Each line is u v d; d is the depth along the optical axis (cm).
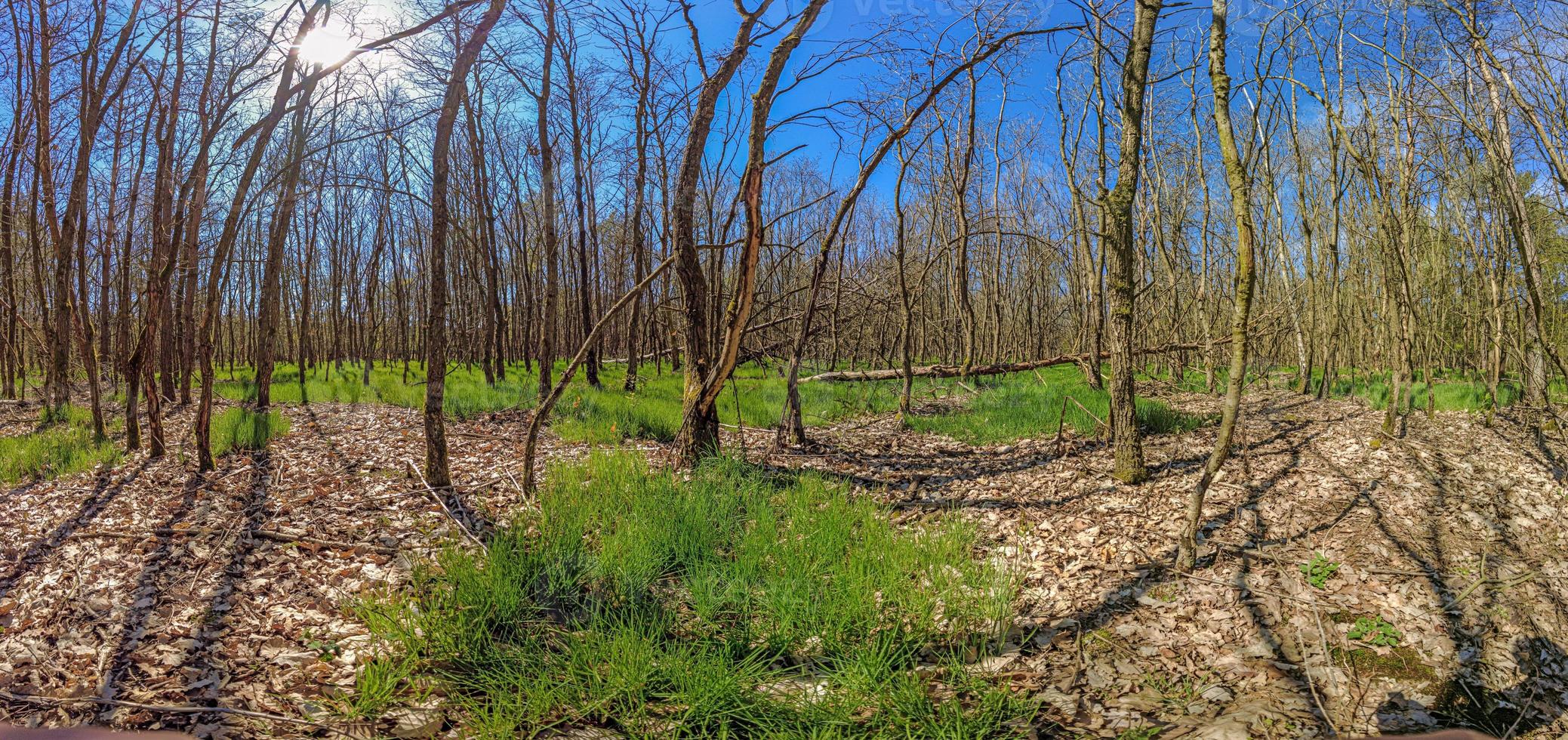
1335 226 1158
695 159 713
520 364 2530
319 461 749
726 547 523
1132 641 395
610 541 495
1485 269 899
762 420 1034
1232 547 491
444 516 575
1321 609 410
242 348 3111
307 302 1908
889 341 1995
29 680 340
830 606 417
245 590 440
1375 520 519
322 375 2016
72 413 1035
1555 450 695
